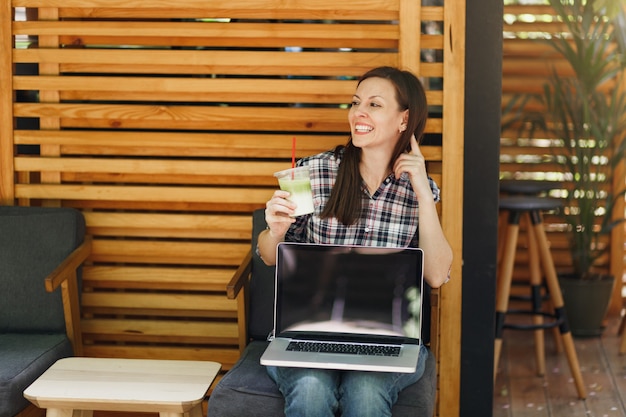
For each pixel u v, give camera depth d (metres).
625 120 5.00
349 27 3.43
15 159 3.58
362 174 3.03
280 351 2.78
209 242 3.60
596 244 5.04
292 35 3.44
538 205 4.17
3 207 3.48
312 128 3.49
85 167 3.55
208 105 3.55
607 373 4.51
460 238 3.44
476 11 3.35
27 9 3.55
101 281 3.63
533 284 4.45
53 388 2.78
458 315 3.47
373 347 2.82
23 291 3.40
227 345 3.67
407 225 3.02
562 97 4.97
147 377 2.89
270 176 3.54
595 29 4.82
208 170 3.53
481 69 3.37
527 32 5.25
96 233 3.62
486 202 3.42
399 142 2.99
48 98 3.56
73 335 3.41
